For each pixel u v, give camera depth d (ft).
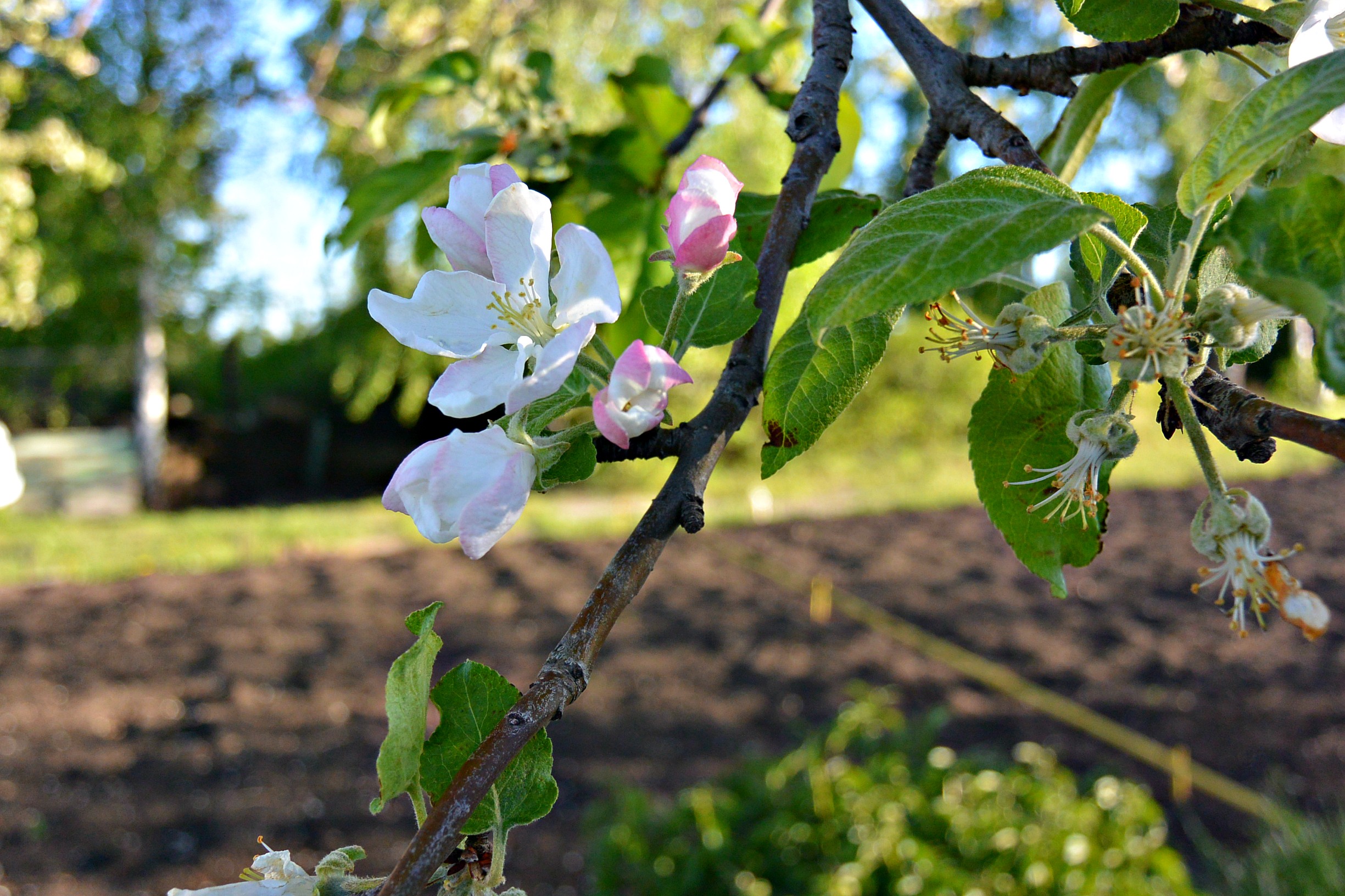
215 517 36.40
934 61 3.37
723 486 39.04
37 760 16.10
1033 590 24.47
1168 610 22.71
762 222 3.98
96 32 25.66
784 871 11.71
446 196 6.33
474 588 24.82
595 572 26.14
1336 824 12.46
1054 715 17.52
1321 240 1.74
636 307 5.18
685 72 20.77
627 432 2.12
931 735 14.79
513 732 1.88
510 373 2.26
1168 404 2.32
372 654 20.52
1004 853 11.25
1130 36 2.94
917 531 30.25
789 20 8.89
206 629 21.95
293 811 14.79
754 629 21.72
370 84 21.71
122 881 13.16
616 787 14.29
